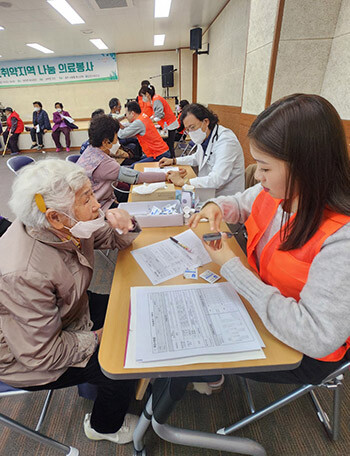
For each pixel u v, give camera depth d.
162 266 0.94
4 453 1.07
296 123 0.53
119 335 0.67
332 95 2.19
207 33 6.50
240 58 4.14
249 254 0.92
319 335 0.54
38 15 4.73
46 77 9.33
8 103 9.62
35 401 1.24
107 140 1.79
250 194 1.07
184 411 1.18
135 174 1.80
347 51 2.00
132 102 3.24
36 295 0.68
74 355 0.77
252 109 3.00
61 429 1.13
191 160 2.26
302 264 0.65
